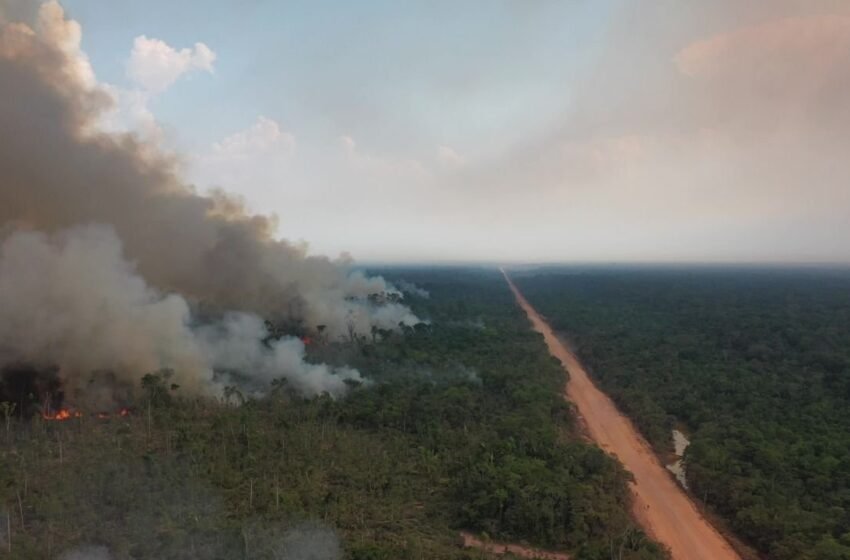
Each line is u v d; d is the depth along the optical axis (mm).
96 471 83375
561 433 110625
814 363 160875
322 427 107062
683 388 140000
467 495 82250
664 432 118062
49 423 104312
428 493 86188
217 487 81125
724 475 90500
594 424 126562
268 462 90312
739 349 186125
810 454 96250
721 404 129000
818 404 124125
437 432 106188
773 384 139750
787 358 169500
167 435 96500
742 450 98938
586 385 158625
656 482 97875
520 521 76562
